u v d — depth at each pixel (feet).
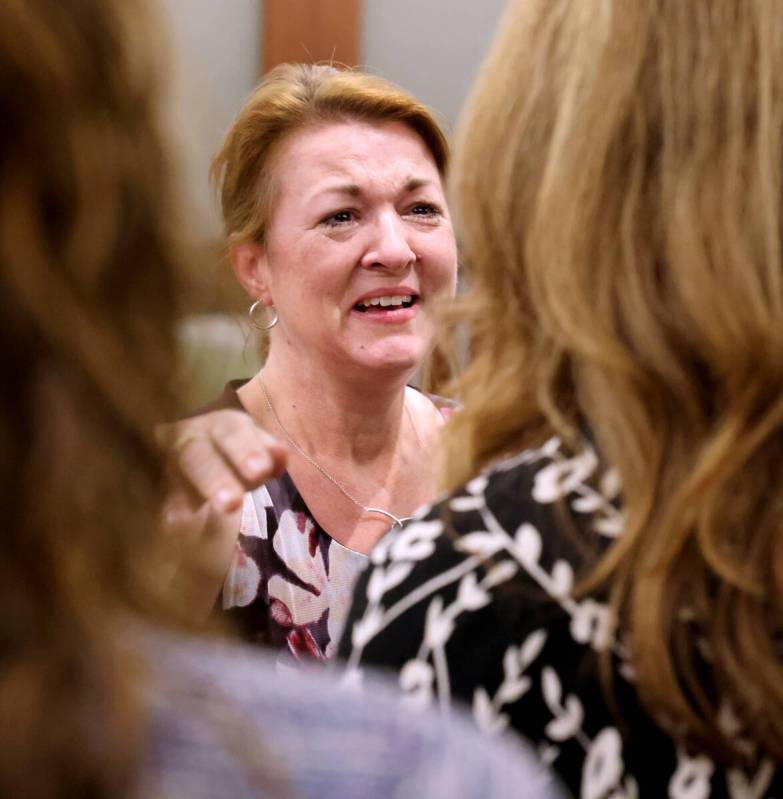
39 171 1.61
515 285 3.05
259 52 11.35
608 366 2.73
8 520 1.58
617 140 2.82
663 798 2.66
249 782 1.67
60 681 1.57
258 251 6.95
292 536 6.57
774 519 2.66
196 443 4.49
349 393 6.77
